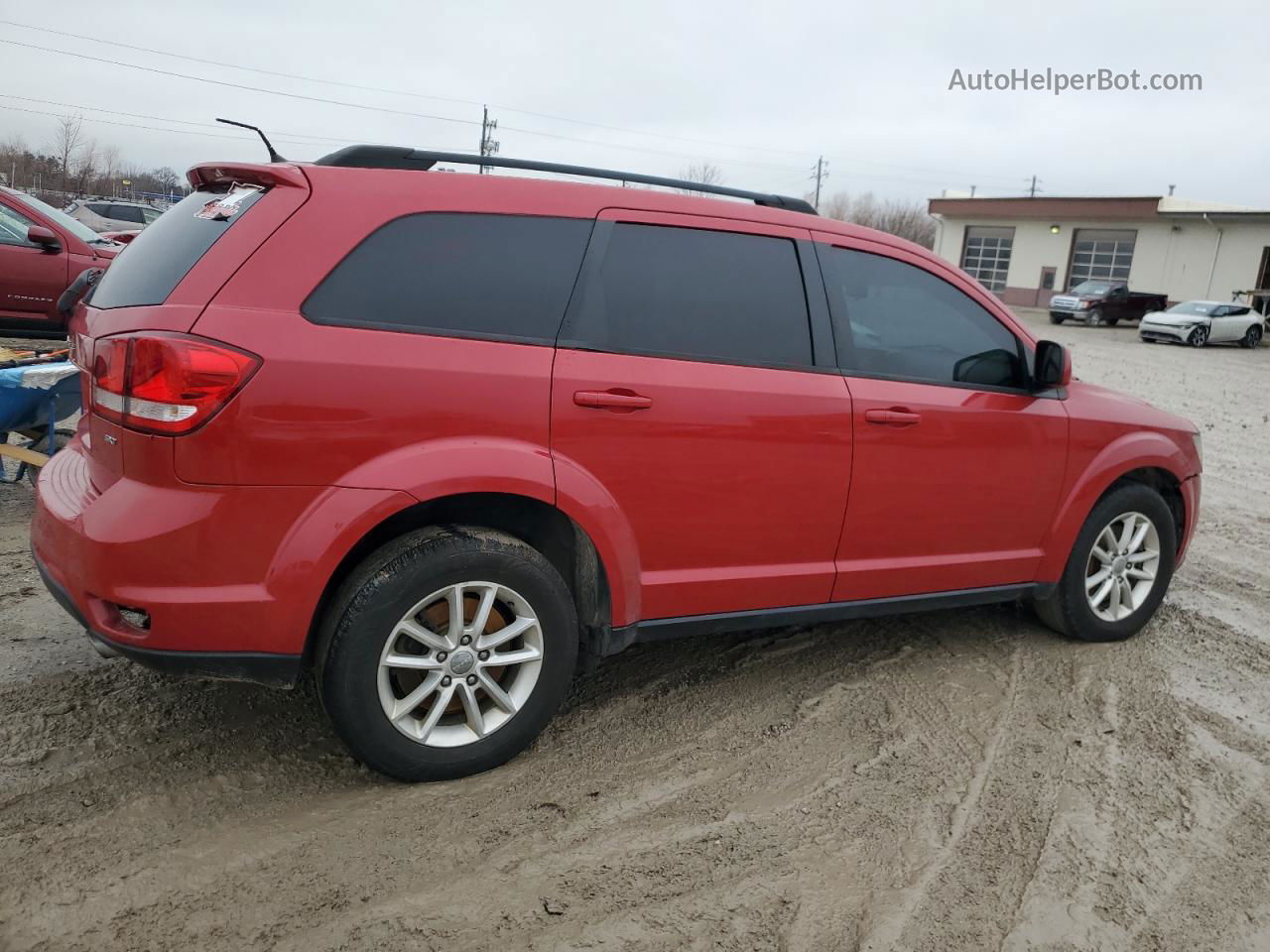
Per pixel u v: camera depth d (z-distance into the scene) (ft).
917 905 8.02
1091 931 7.84
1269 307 101.65
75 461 9.58
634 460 9.64
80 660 11.38
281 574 8.20
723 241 10.49
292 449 8.12
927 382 11.63
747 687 12.00
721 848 8.66
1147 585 14.20
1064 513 12.96
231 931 7.22
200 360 7.78
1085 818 9.43
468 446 8.75
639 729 10.79
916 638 13.93
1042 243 132.77
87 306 9.68
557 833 8.73
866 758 10.41
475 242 9.12
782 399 10.39
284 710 10.58
